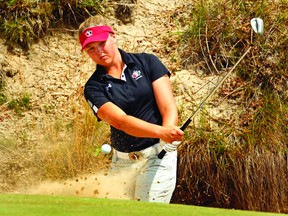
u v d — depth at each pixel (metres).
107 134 17.97
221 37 19.97
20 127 18.80
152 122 12.62
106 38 12.52
